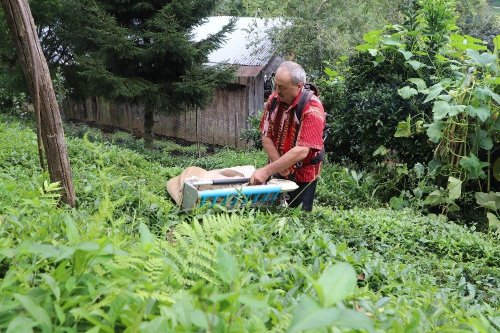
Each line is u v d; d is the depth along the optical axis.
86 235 1.94
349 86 10.27
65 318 1.40
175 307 1.34
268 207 4.59
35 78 3.55
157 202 4.13
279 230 3.48
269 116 5.41
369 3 17.48
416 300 2.51
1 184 3.30
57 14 17.78
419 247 5.43
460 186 8.12
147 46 15.82
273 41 17.98
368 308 1.91
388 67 9.86
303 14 17.27
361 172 9.77
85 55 15.66
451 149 8.55
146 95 15.88
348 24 17.27
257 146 13.90
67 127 17.64
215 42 16.64
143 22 16.20
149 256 1.85
